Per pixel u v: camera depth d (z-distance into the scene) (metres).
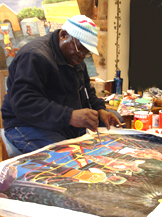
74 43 1.27
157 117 1.76
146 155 1.02
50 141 1.24
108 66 3.67
